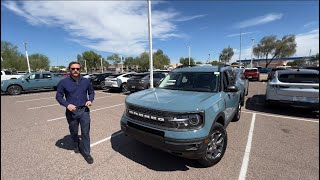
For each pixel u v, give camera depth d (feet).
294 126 18.76
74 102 11.82
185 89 14.71
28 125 20.12
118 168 11.60
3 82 45.85
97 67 283.79
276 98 22.79
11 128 19.15
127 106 12.42
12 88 46.68
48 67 244.42
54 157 12.99
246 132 17.19
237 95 18.94
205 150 10.52
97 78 54.39
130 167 11.71
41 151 13.89
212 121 11.14
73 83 11.78
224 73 15.53
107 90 53.62
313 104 20.66
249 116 22.35
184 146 9.96
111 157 12.94
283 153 13.24
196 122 10.32
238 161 12.25
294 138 15.80
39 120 22.06
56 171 11.36
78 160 12.58
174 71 17.31
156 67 215.51
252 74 74.95
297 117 21.81
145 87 39.68
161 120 10.50
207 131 10.59
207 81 14.64
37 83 50.55
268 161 12.22
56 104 32.48
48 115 24.45
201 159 11.05
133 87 40.75
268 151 13.55
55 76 54.90
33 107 29.91
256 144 14.69
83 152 12.93
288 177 10.58
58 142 15.51
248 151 13.56
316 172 11.01
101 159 12.68
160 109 10.60
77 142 13.42
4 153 13.61
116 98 38.19
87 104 12.10
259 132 17.19
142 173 11.07
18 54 177.68
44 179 10.62
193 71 16.06
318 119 20.99
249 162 12.12
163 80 17.02
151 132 10.85
